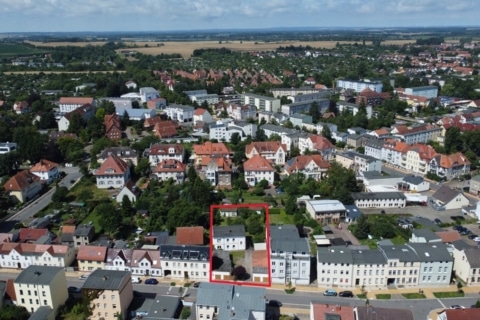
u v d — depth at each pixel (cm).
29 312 13925
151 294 15050
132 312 14050
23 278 13762
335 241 18038
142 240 18012
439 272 15325
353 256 15375
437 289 15212
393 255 15262
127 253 16512
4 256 16800
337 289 15238
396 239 18475
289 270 15488
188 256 15938
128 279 14212
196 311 13112
